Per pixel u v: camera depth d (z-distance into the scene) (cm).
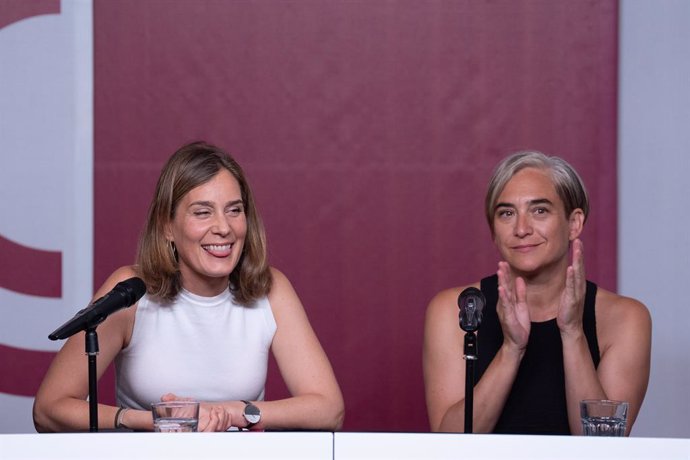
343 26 855
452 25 855
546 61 856
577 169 858
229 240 571
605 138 856
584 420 448
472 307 448
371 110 858
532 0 854
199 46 854
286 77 856
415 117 859
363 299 862
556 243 576
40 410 551
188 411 434
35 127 845
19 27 841
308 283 861
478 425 557
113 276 596
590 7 854
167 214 577
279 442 362
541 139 858
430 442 363
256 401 571
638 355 586
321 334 862
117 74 852
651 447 362
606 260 859
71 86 846
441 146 859
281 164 859
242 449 354
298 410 564
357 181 860
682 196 842
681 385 843
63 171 847
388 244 862
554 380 577
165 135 854
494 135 859
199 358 595
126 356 595
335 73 857
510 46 857
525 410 574
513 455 352
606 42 854
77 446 358
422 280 862
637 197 849
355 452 352
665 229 845
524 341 549
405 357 862
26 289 845
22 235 843
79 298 848
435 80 857
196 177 569
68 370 562
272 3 855
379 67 856
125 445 358
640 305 603
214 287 595
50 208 846
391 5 855
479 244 862
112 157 852
